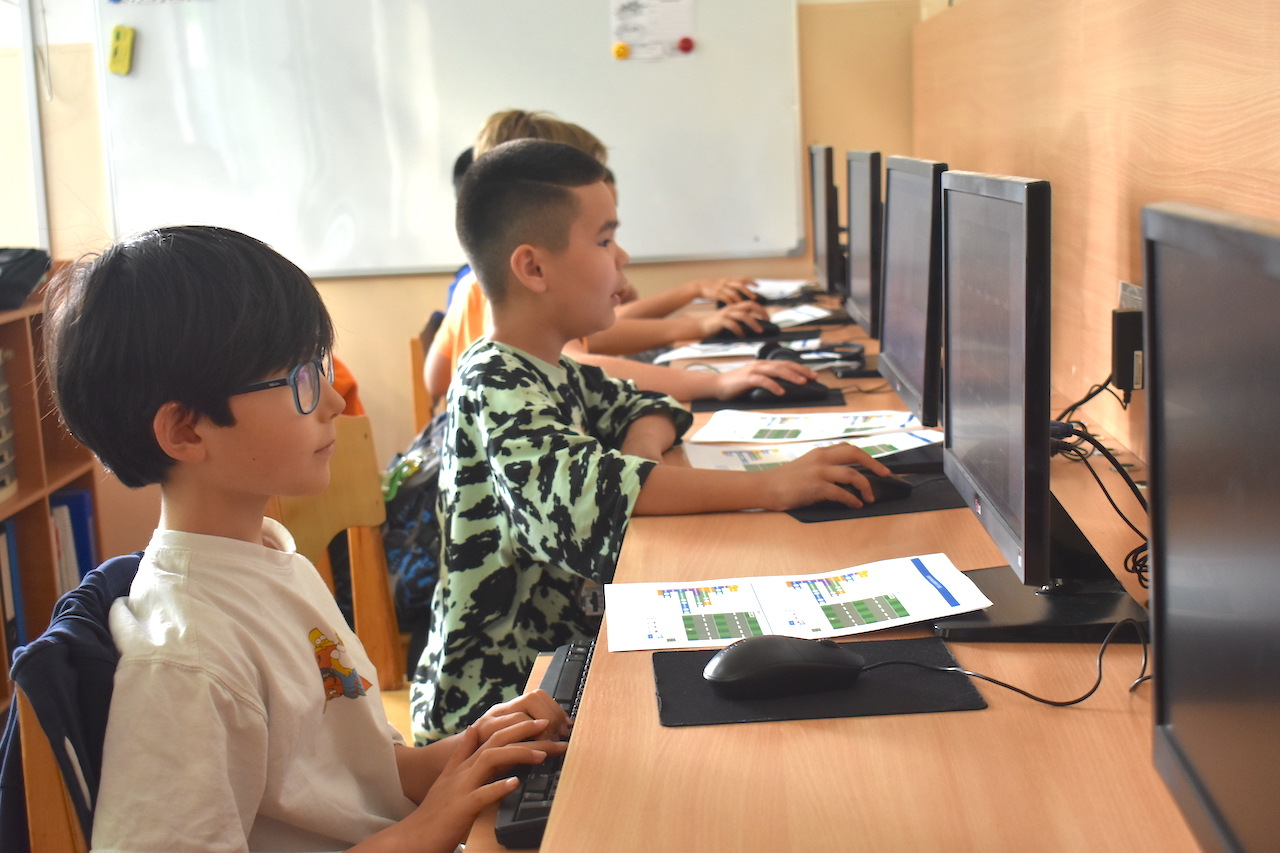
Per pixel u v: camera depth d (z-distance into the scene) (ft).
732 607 3.44
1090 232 5.46
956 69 8.82
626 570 3.76
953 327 4.06
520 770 2.86
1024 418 2.93
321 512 5.23
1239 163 3.71
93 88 11.41
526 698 3.10
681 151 11.57
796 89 11.36
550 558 4.29
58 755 2.32
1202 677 1.89
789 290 10.59
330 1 11.27
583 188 4.78
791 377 6.41
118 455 2.59
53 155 11.52
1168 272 1.95
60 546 8.73
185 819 2.37
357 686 3.01
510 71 11.41
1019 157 6.79
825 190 9.50
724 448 5.38
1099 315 5.35
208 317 2.50
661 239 11.82
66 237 11.64
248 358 2.53
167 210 11.64
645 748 2.64
